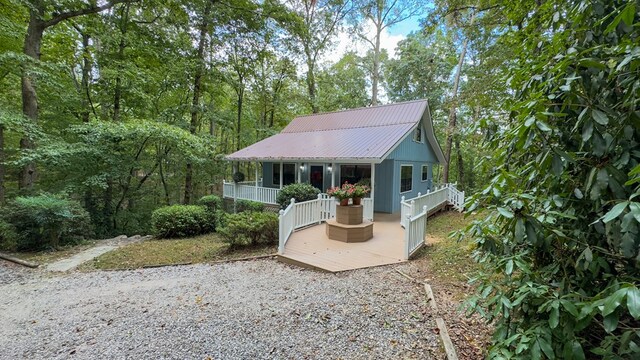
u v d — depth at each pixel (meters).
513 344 1.71
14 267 5.88
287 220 6.73
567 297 1.50
